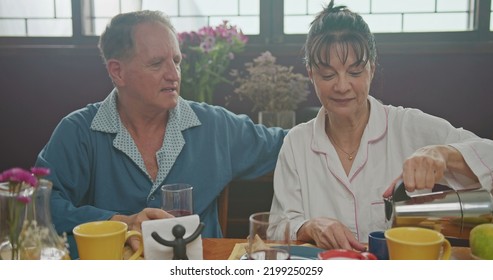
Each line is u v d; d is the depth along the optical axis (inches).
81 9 119.1
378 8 112.5
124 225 34.1
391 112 54.9
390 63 109.4
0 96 120.3
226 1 116.9
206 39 91.4
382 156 53.5
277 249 33.5
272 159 61.1
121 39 52.8
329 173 53.0
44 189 32.4
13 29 122.3
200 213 55.9
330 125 54.8
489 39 108.0
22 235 31.3
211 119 58.9
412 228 31.7
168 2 118.4
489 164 45.1
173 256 33.6
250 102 113.1
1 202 31.1
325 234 40.7
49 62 118.7
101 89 118.8
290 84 91.1
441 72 108.2
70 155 54.8
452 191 37.9
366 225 51.8
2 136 121.3
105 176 55.2
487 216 36.4
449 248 32.3
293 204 53.6
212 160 57.0
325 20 49.0
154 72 52.5
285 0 114.0
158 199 55.0
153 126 56.8
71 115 57.4
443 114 109.3
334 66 48.3
